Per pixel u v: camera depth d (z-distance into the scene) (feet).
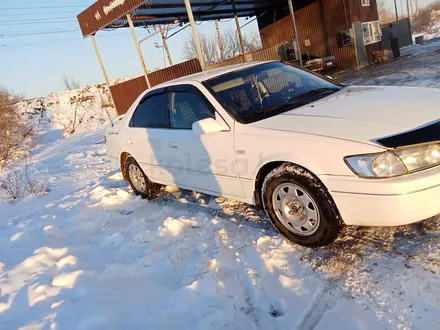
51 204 18.33
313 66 54.65
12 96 92.73
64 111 89.56
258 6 66.85
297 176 9.39
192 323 7.66
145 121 15.43
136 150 15.99
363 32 58.65
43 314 8.08
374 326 6.93
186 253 10.85
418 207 7.95
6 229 15.71
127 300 8.59
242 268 9.68
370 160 8.15
